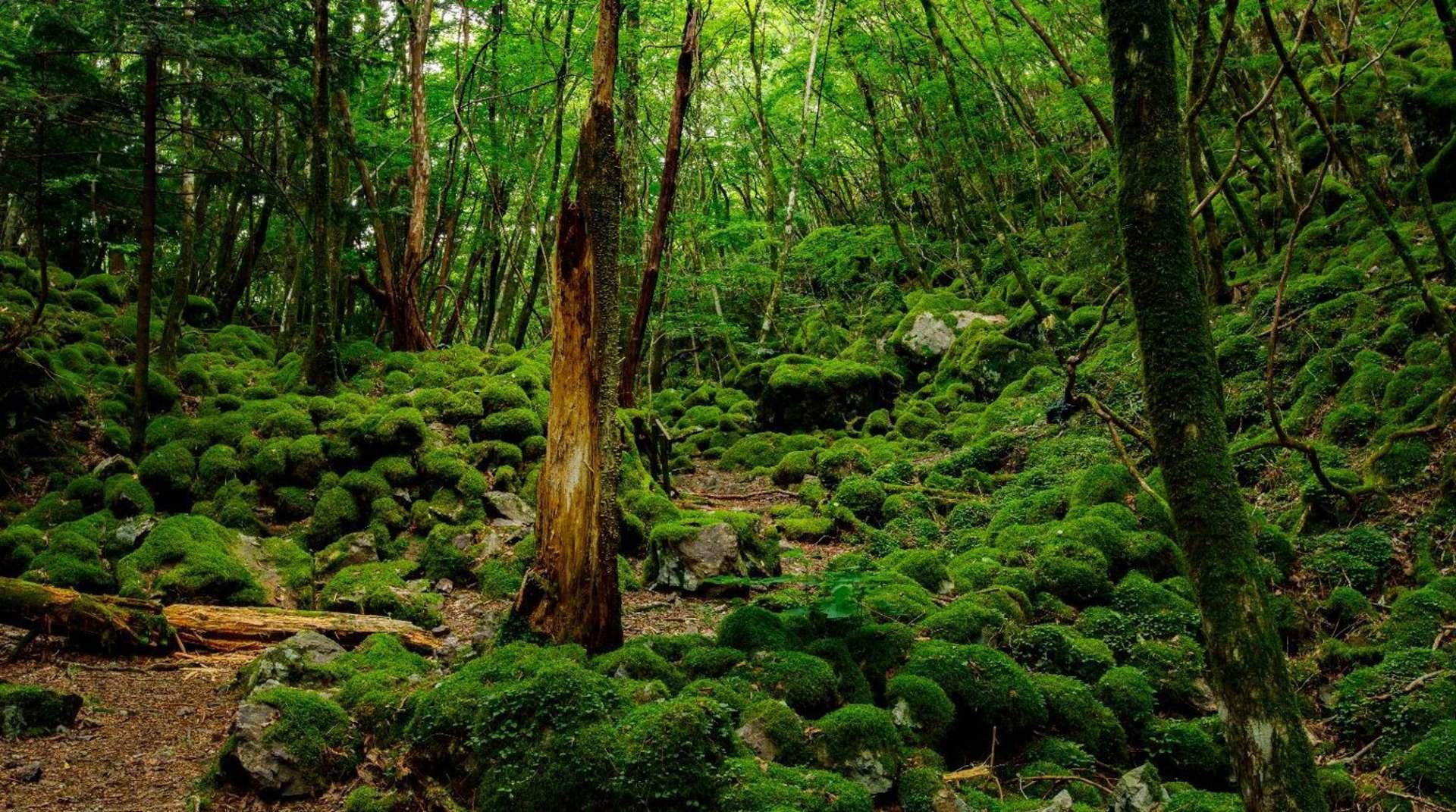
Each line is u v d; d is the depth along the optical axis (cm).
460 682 425
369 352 1095
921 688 468
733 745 395
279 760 405
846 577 514
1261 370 848
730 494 1112
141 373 842
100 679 535
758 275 1783
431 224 1603
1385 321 784
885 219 2030
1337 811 427
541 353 1170
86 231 1393
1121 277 1156
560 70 1325
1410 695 485
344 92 1049
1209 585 265
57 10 766
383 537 781
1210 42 915
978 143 1702
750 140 2122
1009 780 451
